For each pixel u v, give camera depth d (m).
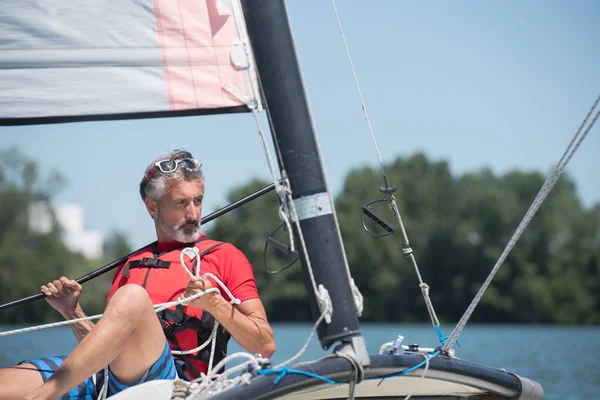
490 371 8.40
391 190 9.60
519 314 165.38
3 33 9.30
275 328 136.12
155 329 8.48
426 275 172.88
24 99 9.31
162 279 10.20
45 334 85.88
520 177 176.75
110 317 8.15
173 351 9.69
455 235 170.12
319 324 7.24
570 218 169.62
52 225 153.50
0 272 144.88
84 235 189.50
